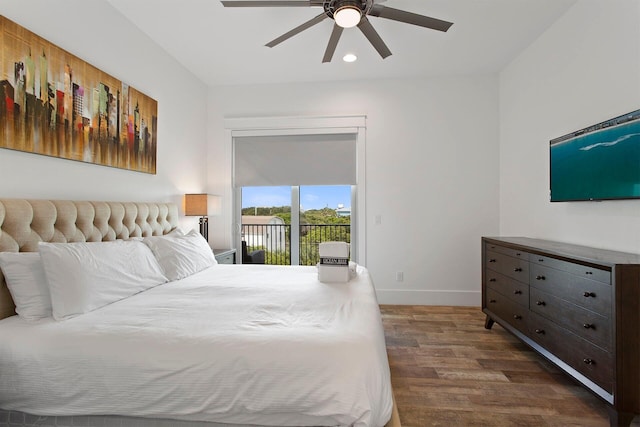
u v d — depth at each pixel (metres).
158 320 1.43
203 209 3.33
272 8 2.49
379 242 3.85
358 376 1.09
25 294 1.48
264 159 4.02
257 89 3.98
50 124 1.89
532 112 3.04
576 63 2.45
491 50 3.17
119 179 2.51
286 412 1.11
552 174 2.59
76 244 1.72
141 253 2.11
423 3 2.42
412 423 1.68
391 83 3.82
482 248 3.10
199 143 3.84
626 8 2.01
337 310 1.57
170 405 1.15
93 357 1.19
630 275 1.54
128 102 2.57
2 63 1.63
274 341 1.20
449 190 3.76
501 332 2.92
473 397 1.91
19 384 1.21
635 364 1.53
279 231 4.18
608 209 2.13
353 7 1.86
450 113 3.75
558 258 2.00
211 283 2.15
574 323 1.85
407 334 2.86
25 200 1.69
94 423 1.21
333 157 3.92
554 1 2.42
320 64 3.45
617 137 1.98
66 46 2.04
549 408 1.81
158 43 3.01
